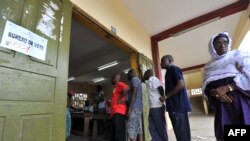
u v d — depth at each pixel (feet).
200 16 11.91
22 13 3.84
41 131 3.82
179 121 5.58
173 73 6.03
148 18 11.89
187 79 43.78
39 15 4.29
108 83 33.96
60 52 4.78
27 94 3.63
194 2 10.57
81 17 6.59
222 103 3.33
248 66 3.16
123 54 16.02
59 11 5.01
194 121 21.33
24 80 3.63
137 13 11.21
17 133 3.31
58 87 4.51
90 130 15.99
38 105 3.85
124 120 7.32
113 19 8.71
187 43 16.96
